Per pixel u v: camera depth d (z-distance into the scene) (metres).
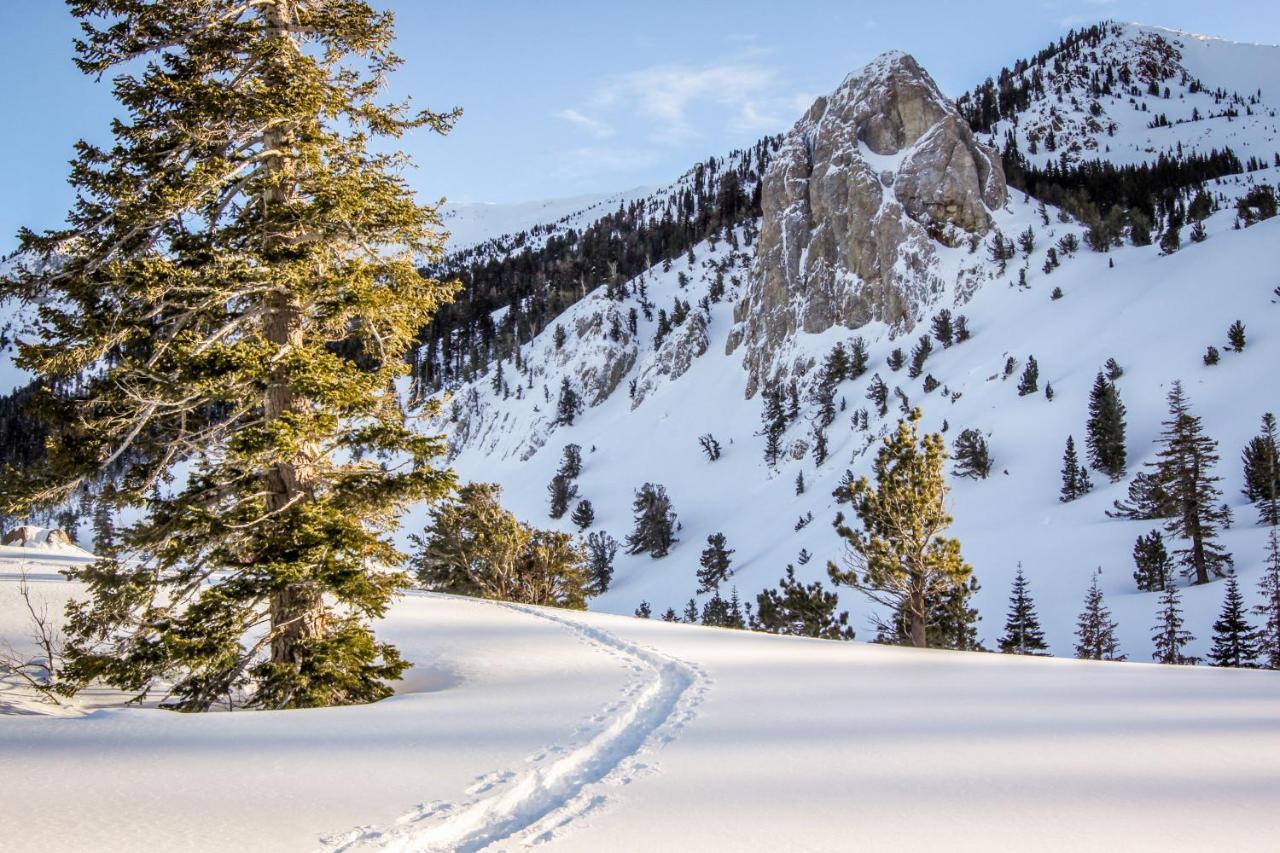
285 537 12.97
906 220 125.50
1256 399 72.94
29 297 12.78
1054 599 54.94
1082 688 13.30
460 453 163.38
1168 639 44.53
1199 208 140.38
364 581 13.09
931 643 28.12
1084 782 7.11
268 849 5.18
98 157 13.05
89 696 14.39
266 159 14.53
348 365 13.82
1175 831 5.79
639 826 5.93
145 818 5.78
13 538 37.31
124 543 12.91
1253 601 46.62
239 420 13.94
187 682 12.77
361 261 14.14
